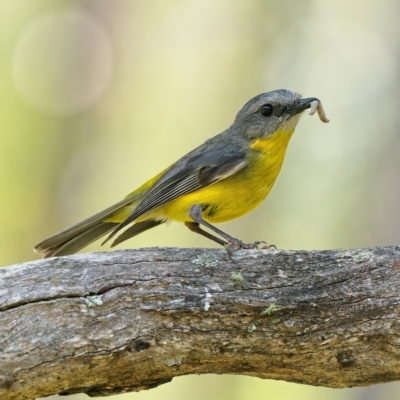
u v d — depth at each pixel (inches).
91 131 765.3
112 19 789.2
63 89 759.1
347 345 241.1
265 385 586.6
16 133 729.0
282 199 679.7
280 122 351.6
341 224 652.7
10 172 706.8
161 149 788.6
